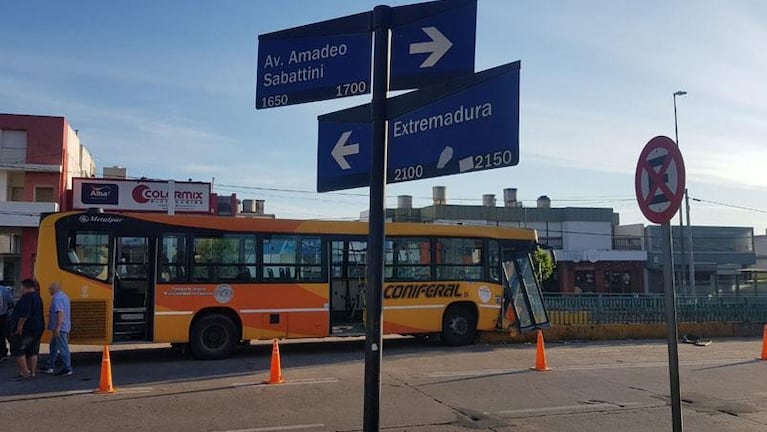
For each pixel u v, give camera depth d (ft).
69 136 120.06
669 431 25.08
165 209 118.42
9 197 113.19
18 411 27.78
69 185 119.85
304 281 46.29
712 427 26.09
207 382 34.73
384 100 14.19
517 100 12.05
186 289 43.37
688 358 46.19
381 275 13.89
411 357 44.52
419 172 13.65
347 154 15.17
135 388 33.01
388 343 53.57
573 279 145.89
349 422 25.94
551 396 31.71
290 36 15.46
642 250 154.10
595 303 62.69
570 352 48.49
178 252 43.62
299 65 15.25
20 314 36.42
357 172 14.88
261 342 54.13
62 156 113.80
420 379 35.99
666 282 15.93
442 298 50.49
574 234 155.53
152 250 43.21
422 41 13.73
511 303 53.11
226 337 43.88
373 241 13.97
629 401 30.71
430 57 13.57
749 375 38.81
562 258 145.07
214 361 42.55
